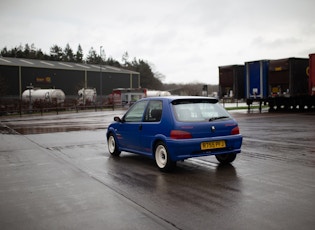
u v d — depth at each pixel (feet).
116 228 12.25
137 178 19.76
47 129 53.47
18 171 22.30
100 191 17.11
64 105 137.90
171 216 13.33
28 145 35.14
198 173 20.68
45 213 14.01
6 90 190.70
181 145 20.15
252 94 86.12
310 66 75.61
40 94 146.51
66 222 12.94
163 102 21.86
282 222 12.42
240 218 12.93
